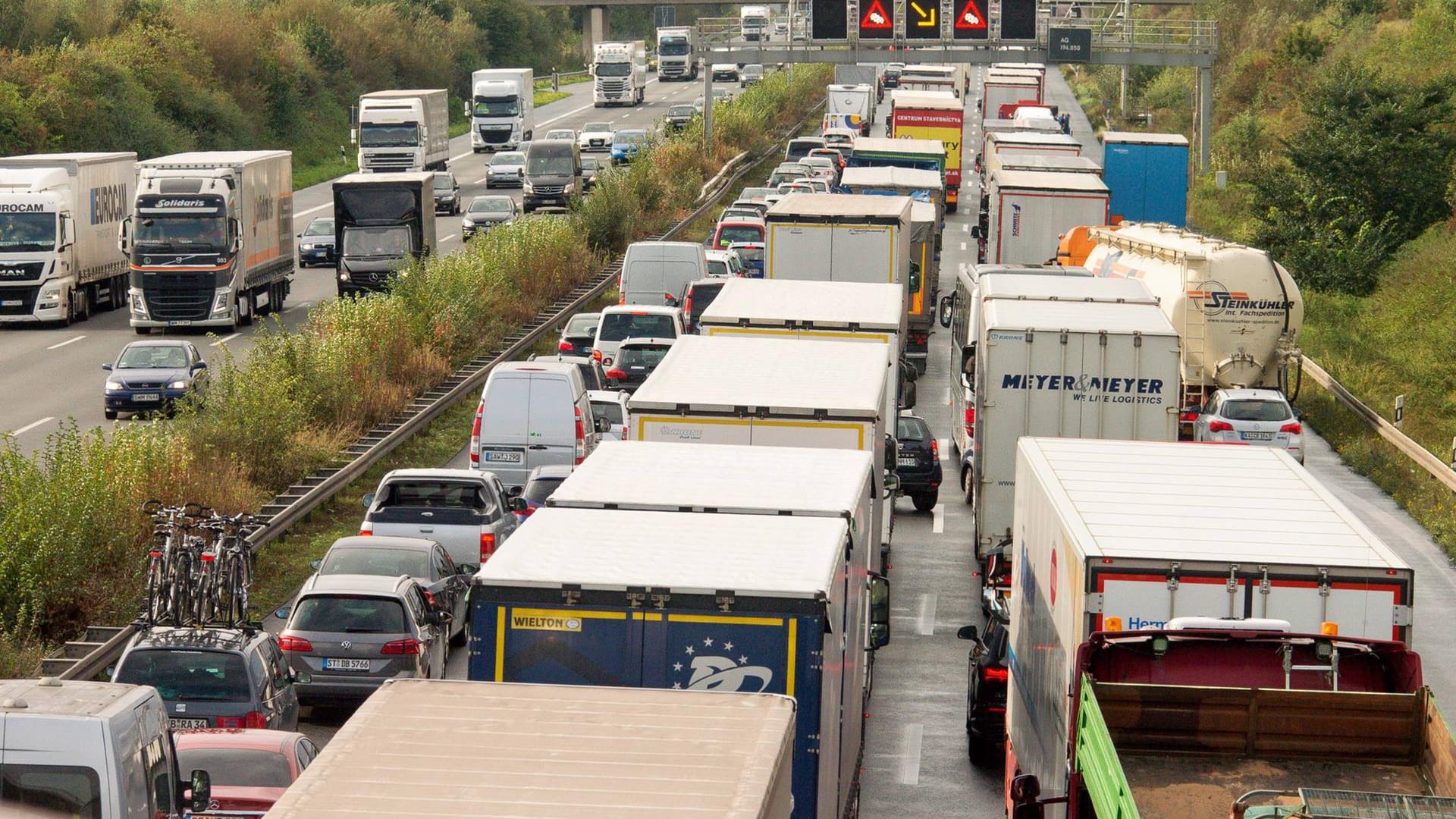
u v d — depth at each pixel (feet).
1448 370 325.83
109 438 255.91
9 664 147.84
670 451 111.45
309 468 231.09
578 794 52.75
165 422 239.91
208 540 139.23
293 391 256.93
